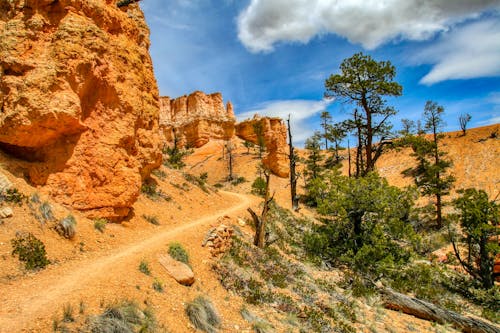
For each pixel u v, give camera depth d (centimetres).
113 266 1070
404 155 6894
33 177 1291
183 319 921
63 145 1398
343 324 1258
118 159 1585
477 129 7106
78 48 1375
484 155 6006
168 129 10319
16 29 1316
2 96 1258
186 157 8819
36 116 1236
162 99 10988
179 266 1216
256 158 7744
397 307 1681
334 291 1689
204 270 1337
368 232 2488
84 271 1005
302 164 7569
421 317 1639
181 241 1513
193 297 1070
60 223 1191
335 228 2633
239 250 1736
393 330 1371
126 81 1738
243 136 10475
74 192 1377
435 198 5194
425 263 2500
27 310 729
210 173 7506
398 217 2572
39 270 958
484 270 2414
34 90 1245
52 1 1391
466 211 2603
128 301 855
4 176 1186
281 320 1157
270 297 1312
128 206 1623
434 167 4659
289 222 3472
